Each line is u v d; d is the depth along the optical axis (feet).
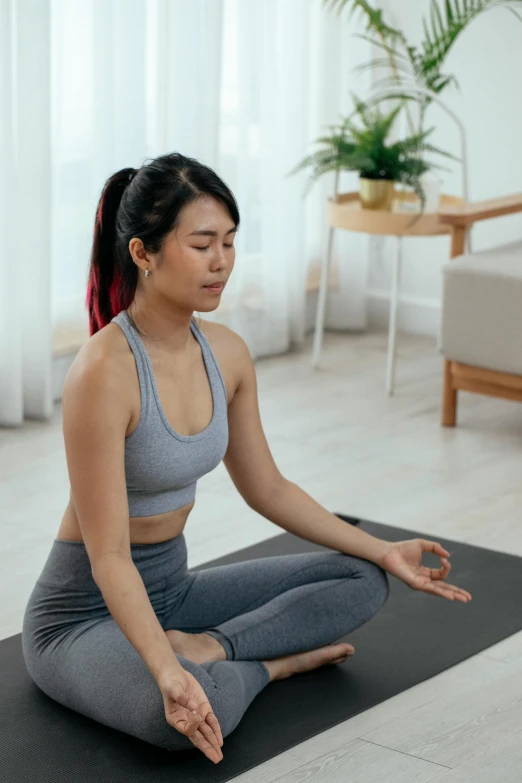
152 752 6.08
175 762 5.99
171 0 12.32
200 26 12.62
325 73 14.85
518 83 14.43
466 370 11.76
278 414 12.39
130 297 6.23
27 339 11.78
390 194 13.17
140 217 5.90
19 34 10.86
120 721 5.97
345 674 7.02
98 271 6.36
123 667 5.98
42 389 11.89
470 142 14.99
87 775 5.86
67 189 12.12
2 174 10.98
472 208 11.87
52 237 12.07
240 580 6.90
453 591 6.70
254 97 13.82
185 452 6.24
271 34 13.70
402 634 7.55
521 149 14.60
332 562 6.88
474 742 6.31
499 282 11.18
